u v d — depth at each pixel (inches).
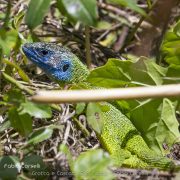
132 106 297.7
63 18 370.3
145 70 285.4
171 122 289.9
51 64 313.1
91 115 225.5
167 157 291.7
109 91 204.8
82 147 281.9
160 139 294.2
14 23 284.2
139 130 301.6
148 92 205.3
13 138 274.7
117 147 291.1
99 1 405.4
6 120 260.1
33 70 342.6
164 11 229.0
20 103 223.3
